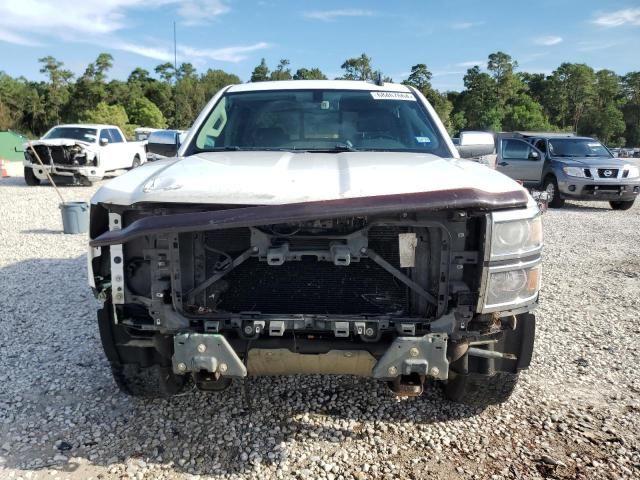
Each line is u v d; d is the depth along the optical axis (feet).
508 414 10.74
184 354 7.96
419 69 292.81
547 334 15.11
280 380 12.09
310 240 8.12
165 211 7.96
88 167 51.49
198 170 8.96
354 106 13.14
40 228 32.22
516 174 46.80
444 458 9.32
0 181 60.54
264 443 9.73
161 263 8.15
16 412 10.66
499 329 8.45
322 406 11.01
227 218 7.17
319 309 8.38
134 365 9.77
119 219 8.19
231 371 7.93
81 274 21.33
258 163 9.63
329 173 8.65
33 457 9.21
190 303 8.24
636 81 429.79
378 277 8.32
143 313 8.59
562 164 42.42
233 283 8.40
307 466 9.11
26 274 21.34
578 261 24.48
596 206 46.52
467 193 7.35
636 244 28.55
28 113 312.29
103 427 10.15
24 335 14.78
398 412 10.80
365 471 8.97
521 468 9.04
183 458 9.27
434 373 7.88
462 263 7.97
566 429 10.22
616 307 17.62
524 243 8.05
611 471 8.97
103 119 215.31
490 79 359.66
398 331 7.96
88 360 13.12
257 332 8.05
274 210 7.18
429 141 12.26
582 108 410.52
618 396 11.57
